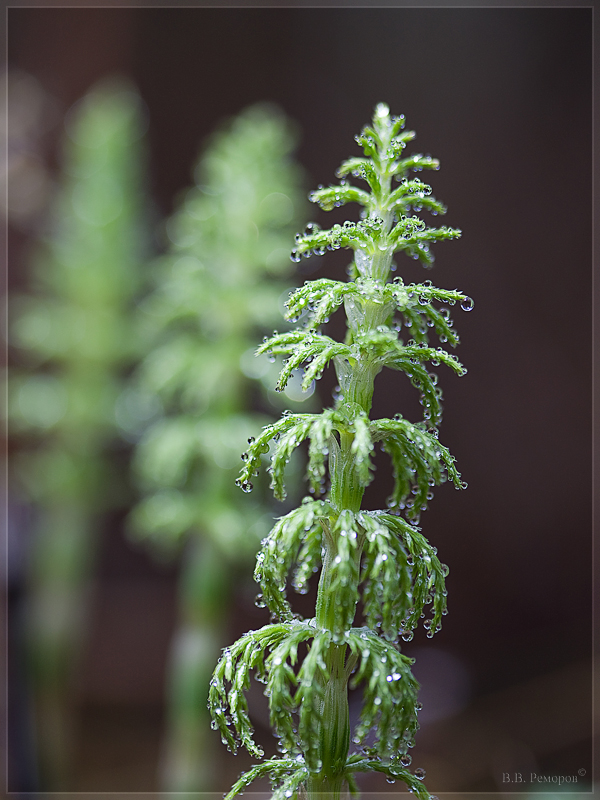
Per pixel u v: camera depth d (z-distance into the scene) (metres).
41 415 4.51
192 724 3.19
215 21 6.25
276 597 1.04
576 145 5.67
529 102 5.80
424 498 1.09
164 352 3.46
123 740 4.94
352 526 1.00
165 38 6.28
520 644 5.34
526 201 5.83
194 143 6.51
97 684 5.54
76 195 4.58
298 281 3.94
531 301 5.81
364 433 0.98
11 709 3.90
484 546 5.77
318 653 0.99
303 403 3.29
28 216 5.47
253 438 1.12
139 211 4.87
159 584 6.34
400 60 6.08
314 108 6.29
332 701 1.06
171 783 3.25
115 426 4.68
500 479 5.82
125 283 4.55
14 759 3.77
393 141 1.09
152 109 6.43
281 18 6.23
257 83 6.38
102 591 6.19
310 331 1.10
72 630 4.44
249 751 1.05
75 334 4.43
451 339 1.10
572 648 5.18
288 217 3.33
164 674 5.71
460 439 5.89
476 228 5.91
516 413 5.82
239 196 3.31
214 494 3.20
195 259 3.35
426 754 4.13
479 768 3.94
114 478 5.48
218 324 3.27
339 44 6.20
